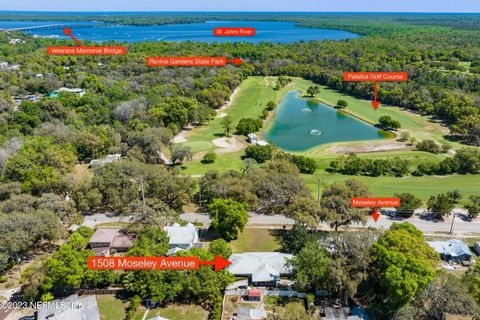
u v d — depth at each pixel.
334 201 72.12
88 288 57.69
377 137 140.12
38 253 66.44
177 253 58.53
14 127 122.44
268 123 155.12
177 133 139.50
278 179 82.75
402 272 50.81
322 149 127.00
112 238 67.38
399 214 80.38
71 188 80.81
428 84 192.12
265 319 50.72
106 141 112.94
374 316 51.53
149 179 84.06
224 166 108.56
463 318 52.09
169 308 54.59
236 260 62.16
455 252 65.81
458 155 107.81
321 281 54.47
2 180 84.19
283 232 74.38
